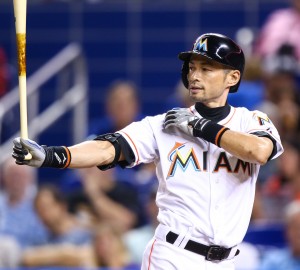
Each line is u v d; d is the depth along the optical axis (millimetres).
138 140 17656
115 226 30969
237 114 18094
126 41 45812
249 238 30516
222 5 45250
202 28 45438
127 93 37062
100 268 29844
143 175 36562
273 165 35656
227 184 17516
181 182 17500
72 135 44031
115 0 45969
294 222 28203
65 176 42438
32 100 41312
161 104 45031
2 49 44031
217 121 17922
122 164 17641
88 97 45406
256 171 17953
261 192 33719
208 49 17281
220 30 45344
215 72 17469
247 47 42656
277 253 28797
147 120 18109
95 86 45562
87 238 32812
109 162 17250
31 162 16125
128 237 31984
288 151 33438
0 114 40625
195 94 17594
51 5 46125
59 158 16406
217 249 17469
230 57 17406
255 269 28219
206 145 17594
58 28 46000
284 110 36219
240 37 43531
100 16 46000
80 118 41688
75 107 41781
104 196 34375
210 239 17359
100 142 17266
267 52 40750
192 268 17406
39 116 42125
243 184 17672
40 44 45875
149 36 45688
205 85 17500
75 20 45938
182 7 45562
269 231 30656
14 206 33594
